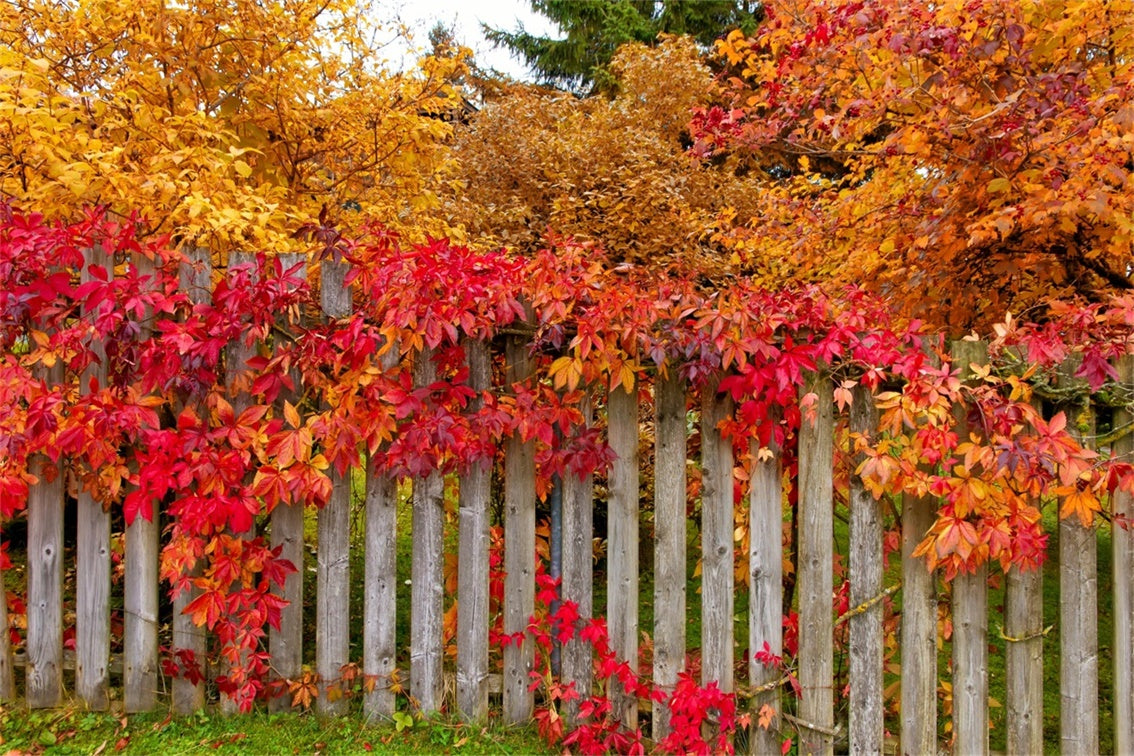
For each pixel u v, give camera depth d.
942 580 2.37
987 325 3.36
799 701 2.34
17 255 2.12
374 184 3.89
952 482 2.09
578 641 2.42
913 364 2.09
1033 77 2.71
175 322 2.33
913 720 2.31
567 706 2.42
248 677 2.39
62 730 2.30
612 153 6.34
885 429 2.12
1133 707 2.26
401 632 3.16
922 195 3.29
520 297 2.33
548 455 2.32
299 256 2.35
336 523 2.43
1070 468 2.01
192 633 2.39
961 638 2.28
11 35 3.02
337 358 2.19
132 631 2.39
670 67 8.14
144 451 2.37
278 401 2.37
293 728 2.37
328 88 3.81
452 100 4.01
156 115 2.99
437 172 4.19
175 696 2.39
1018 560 2.10
